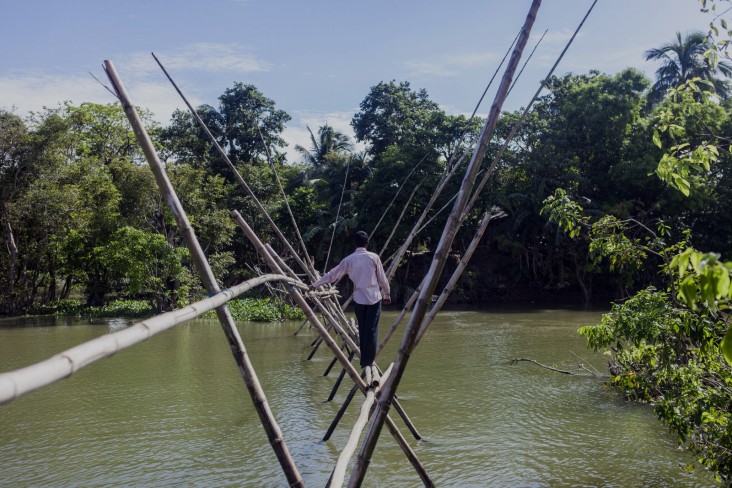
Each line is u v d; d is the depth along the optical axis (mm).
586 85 31234
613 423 8688
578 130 31547
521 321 23172
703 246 29359
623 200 29656
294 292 5934
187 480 6703
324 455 7535
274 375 12555
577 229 7914
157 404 10047
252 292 32969
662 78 33812
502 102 3496
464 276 34656
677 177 6074
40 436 8344
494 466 7027
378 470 6949
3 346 17188
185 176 30625
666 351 6348
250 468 7074
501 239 32500
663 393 6672
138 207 29391
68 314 27297
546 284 35688
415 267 36531
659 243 7055
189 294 28266
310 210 36906
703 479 6570
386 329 20688
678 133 6629
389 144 39594
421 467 6117
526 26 3475
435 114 33562
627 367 8633
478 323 22484
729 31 6059
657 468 6918
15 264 28656
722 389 5922
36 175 27922
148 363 13938
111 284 31281
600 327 7516
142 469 7039
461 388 11008
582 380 11609
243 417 9234
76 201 27750
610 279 31828
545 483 6512
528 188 32344
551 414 9188
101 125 33969
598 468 6934
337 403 10180
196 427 8734
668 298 6820
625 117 29797
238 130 37531
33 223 28844
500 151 3883
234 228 32375
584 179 30234
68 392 10984
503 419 8953
